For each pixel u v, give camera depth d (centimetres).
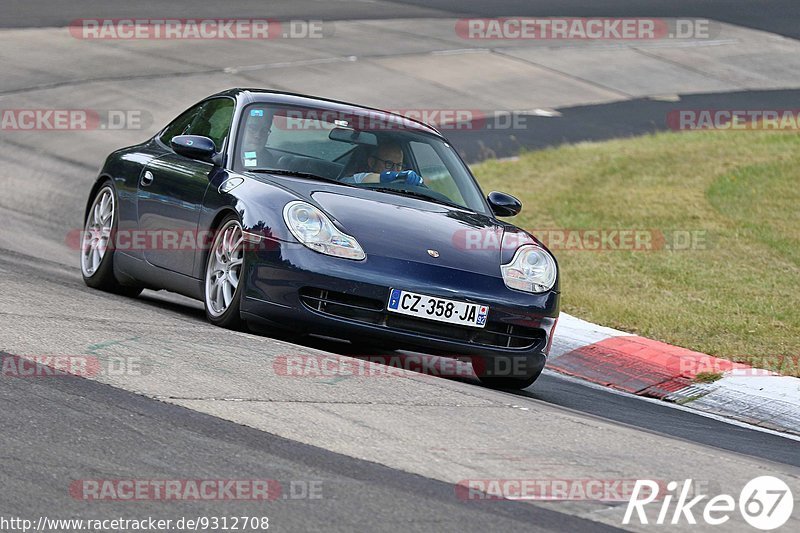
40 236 3994
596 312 3434
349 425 1789
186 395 1850
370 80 7594
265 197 2425
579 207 4941
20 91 6425
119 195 2964
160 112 6328
